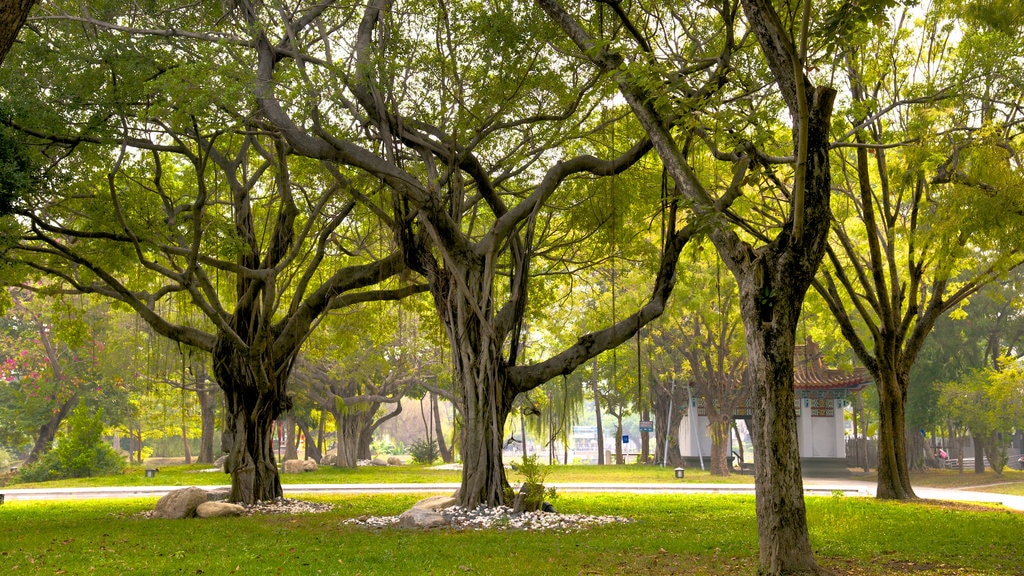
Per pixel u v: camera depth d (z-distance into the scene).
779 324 10.80
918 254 25.72
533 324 47.94
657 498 27.38
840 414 53.62
